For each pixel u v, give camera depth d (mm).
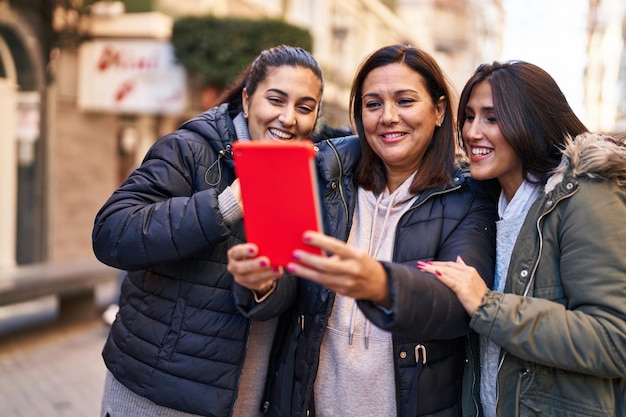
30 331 6758
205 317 1922
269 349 2094
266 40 8828
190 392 1908
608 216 1607
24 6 7969
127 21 8797
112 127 9734
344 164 1975
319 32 14336
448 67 26938
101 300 8484
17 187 8438
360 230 1946
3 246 8305
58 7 8414
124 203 1868
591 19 12492
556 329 1561
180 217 1747
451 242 1835
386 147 1886
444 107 1950
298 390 1913
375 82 1881
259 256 1370
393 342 1800
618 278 1570
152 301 1970
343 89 15586
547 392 1682
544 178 1777
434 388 1824
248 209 1349
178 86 8844
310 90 1981
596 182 1653
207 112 2076
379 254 1900
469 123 1895
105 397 2096
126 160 10062
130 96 8891
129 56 8836
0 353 5887
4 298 5641
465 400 1877
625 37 13914
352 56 16719
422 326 1514
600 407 1640
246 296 1773
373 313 1465
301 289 1931
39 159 8500
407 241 1864
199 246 1752
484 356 1839
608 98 14469
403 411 1799
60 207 8906
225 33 8672
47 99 8516
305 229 1319
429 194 1879
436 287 1541
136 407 1996
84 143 9219
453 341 1873
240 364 1940
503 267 1834
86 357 5875
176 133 2006
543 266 1693
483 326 1587
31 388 4949
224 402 1917
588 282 1589
